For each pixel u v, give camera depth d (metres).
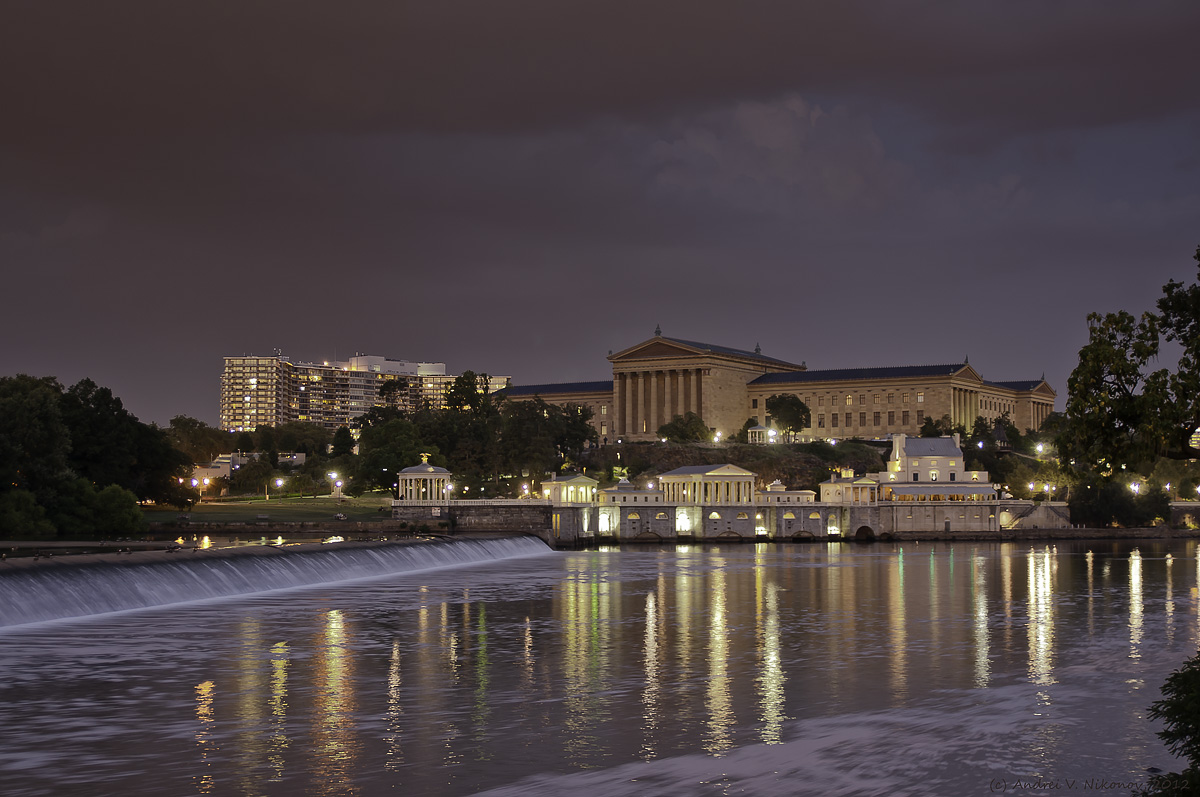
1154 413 63.72
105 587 117.44
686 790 59.31
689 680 87.06
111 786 59.19
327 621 115.06
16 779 60.12
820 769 62.94
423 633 109.50
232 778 60.62
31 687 80.88
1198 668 58.44
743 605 138.25
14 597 105.88
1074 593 155.00
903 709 77.25
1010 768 63.34
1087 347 67.62
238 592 136.38
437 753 65.62
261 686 82.75
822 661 95.88
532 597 143.88
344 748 66.38
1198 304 75.00
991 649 102.75
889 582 172.62
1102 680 87.56
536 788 59.38
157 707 75.62
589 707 77.38
